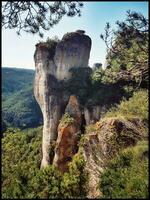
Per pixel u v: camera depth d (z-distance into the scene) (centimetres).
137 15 1535
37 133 6088
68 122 4353
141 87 1917
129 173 1664
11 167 3731
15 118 10625
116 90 3897
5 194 2098
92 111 4231
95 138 2359
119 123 2270
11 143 5647
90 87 4512
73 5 1558
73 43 4928
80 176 2264
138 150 1753
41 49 5000
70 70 4888
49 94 4838
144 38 1556
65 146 4278
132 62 1678
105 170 1842
